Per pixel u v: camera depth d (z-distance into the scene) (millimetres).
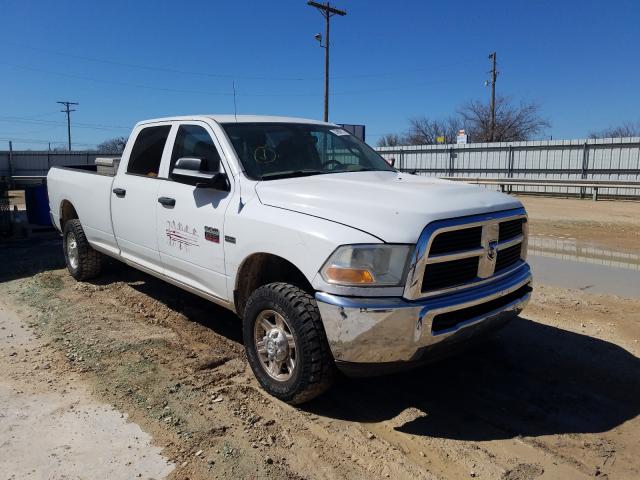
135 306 5973
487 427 3557
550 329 5312
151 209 5098
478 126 56500
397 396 3977
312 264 3426
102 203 6027
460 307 3387
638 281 7234
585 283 7121
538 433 3484
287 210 3740
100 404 3797
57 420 3586
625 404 3869
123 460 3148
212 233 4305
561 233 12477
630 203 20344
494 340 5016
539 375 4324
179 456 3184
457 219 3432
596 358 4629
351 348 3285
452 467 3113
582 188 22734
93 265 6863
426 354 3363
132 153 5688
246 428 3488
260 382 3947
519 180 24375
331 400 3898
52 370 4348
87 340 4961
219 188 4305
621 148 23109
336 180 4199
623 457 3221
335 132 5422
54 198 7367
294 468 3084
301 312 3531
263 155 4523
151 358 4566
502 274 3828
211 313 5758
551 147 25281
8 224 11000
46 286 6812
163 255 5016
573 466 3129
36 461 3137
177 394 3936
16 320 5559
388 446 3320
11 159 35062
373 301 3225
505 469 3092
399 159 31641
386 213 3373
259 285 4230
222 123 4691
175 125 5141
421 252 3232
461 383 4188
